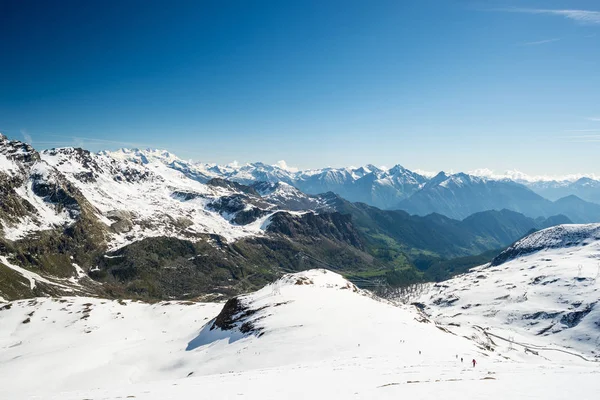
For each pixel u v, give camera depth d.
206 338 119.56
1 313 180.50
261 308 122.31
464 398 33.00
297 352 81.00
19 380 98.56
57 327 161.12
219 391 42.53
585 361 185.75
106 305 190.88
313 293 135.38
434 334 96.62
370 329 92.50
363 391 38.47
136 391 47.75
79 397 45.12
